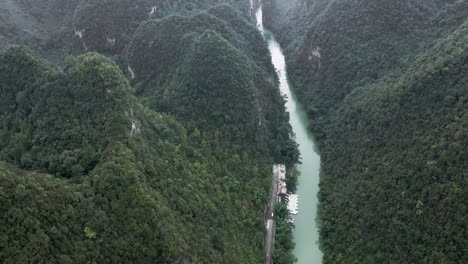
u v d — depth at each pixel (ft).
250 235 294.66
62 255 187.83
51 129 258.57
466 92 287.28
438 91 304.09
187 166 292.40
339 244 299.58
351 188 323.98
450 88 299.79
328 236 312.91
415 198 271.69
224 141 343.87
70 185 213.46
